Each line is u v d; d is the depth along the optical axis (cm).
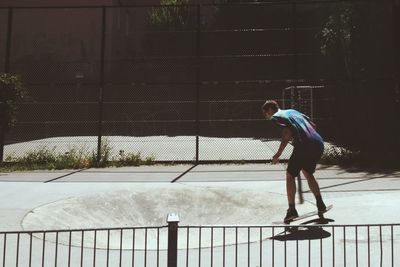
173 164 1220
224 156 1468
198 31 1297
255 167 1135
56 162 1205
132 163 1220
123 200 781
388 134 1202
